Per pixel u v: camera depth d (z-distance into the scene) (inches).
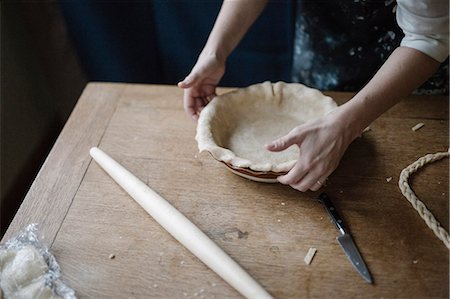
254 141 35.0
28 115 54.1
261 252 29.1
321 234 29.9
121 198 33.0
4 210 48.4
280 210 31.4
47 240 30.5
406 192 31.5
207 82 38.3
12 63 52.7
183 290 27.7
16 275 28.2
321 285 27.4
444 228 29.8
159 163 35.2
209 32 59.7
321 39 43.9
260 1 39.1
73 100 62.7
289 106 37.3
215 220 31.0
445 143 35.2
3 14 52.1
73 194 33.4
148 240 30.3
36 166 54.2
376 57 42.8
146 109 39.9
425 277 27.5
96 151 35.5
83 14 58.7
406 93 31.7
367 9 40.2
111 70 63.3
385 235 29.6
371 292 27.0
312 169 29.6
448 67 40.8
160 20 59.9
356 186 32.6
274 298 26.9
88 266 29.0
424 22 30.7
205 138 33.2
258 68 62.4
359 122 30.0
